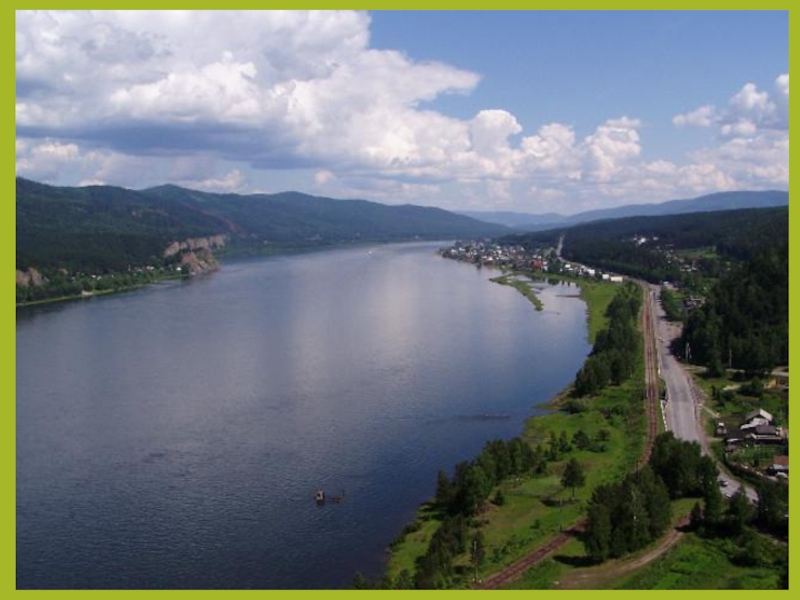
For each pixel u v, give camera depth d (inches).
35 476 4877.0
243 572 3722.9
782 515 3732.8
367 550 3900.1
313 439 5462.6
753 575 3316.9
